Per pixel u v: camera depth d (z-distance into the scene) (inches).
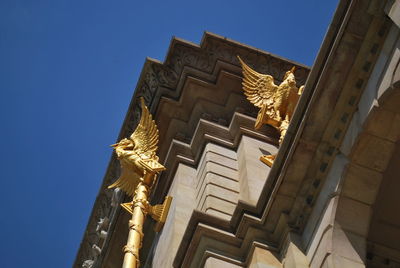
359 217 1221.1
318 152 1277.1
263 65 1878.7
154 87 1861.5
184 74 1844.2
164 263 1510.8
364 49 1238.3
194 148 1780.3
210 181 1608.0
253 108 1828.2
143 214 1631.4
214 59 1862.7
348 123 1253.1
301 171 1286.9
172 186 1729.8
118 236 1857.8
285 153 1299.2
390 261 1316.4
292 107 1737.2
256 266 1278.3
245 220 1322.6
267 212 1311.5
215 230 1342.3
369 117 1205.1
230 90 1840.6
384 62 1201.4
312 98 1267.2
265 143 1738.4
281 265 1283.2
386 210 1323.8
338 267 1175.6
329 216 1221.1
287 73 1797.5
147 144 1763.0
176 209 1606.8
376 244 1320.1
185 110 1840.6
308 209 1279.5
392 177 1304.1
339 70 1253.1
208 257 1320.1
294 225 1290.6
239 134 1754.4
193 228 1357.0
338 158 1253.7
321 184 1273.4
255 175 1600.6
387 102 1191.6
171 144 1786.4
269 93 1786.4
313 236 1246.9
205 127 1779.0
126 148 1752.0
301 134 1277.1
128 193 1723.7
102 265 1878.7
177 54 1870.1
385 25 1216.8
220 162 1688.0
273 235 1317.7
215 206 1531.7
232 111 1827.0
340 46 1245.7
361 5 1222.9
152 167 1705.2
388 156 1222.9
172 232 1542.8
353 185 1229.7
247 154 1670.8
